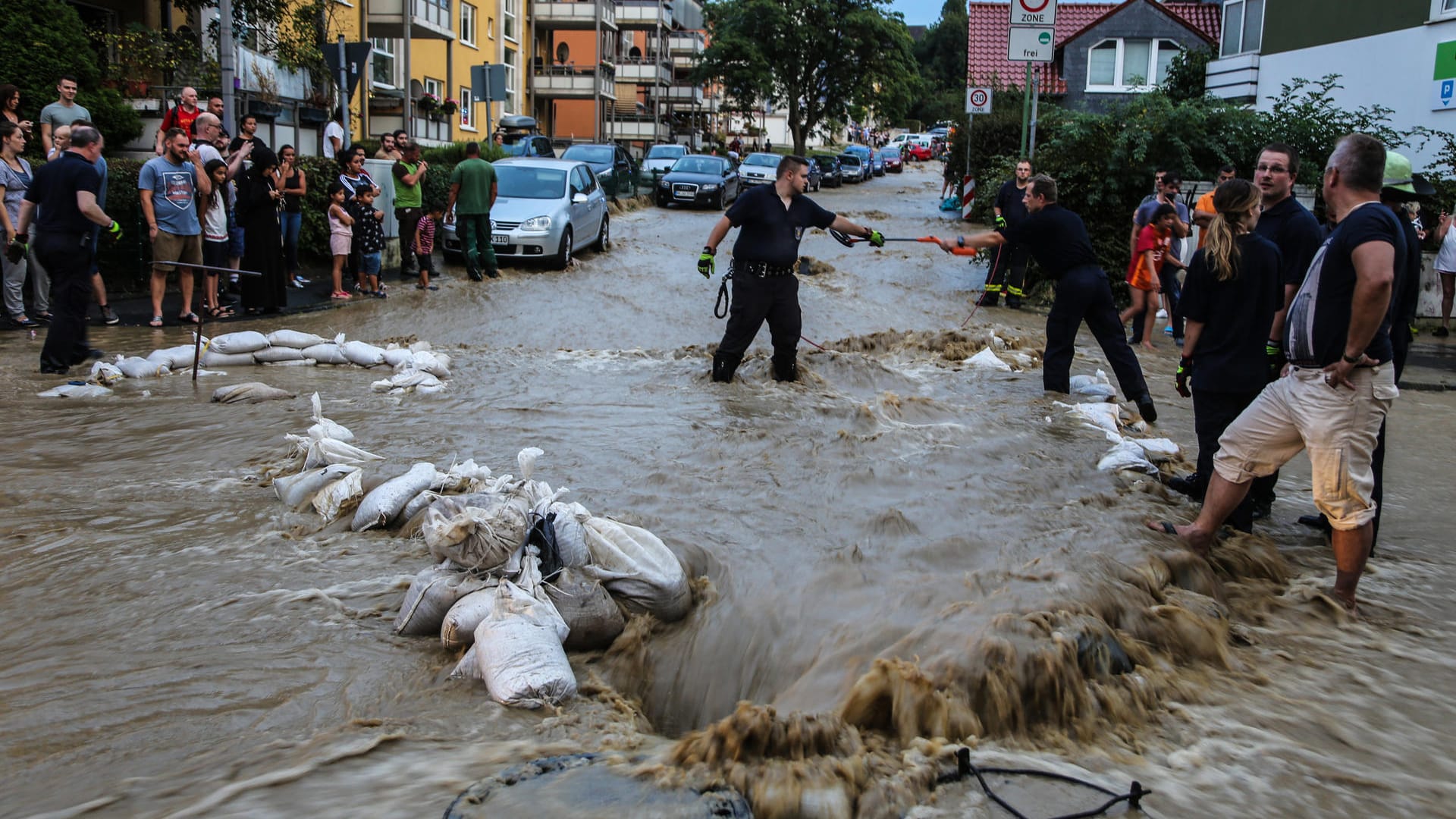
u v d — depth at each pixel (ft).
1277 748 11.62
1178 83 92.32
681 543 16.34
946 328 44.70
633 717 12.23
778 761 10.50
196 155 37.40
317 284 48.47
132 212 42.45
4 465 20.70
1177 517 19.07
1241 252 18.74
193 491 19.29
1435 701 12.99
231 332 36.83
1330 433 15.30
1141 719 12.21
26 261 34.88
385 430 23.95
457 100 133.69
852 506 19.10
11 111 35.76
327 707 11.77
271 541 16.78
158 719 11.32
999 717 11.61
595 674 13.15
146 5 71.51
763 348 38.37
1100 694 12.20
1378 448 18.45
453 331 40.24
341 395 28.30
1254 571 17.16
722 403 28.19
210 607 14.24
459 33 131.95
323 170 51.88
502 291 48.49
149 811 9.49
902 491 20.15
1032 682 11.89
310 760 10.46
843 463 21.95
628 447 22.84
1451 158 55.06
